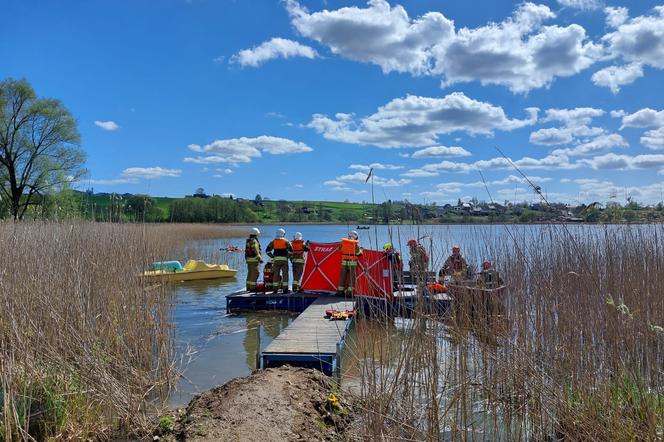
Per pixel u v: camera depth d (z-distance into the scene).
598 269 6.35
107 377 6.35
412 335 5.09
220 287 19.19
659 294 6.02
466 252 7.48
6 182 38.94
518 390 5.68
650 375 5.04
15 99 37.91
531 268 6.48
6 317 6.36
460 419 5.26
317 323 10.76
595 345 5.50
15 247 8.07
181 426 5.91
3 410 5.47
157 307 8.48
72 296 7.29
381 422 4.77
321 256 14.89
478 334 5.84
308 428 5.70
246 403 5.95
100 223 9.80
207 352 9.91
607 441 4.79
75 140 39.50
